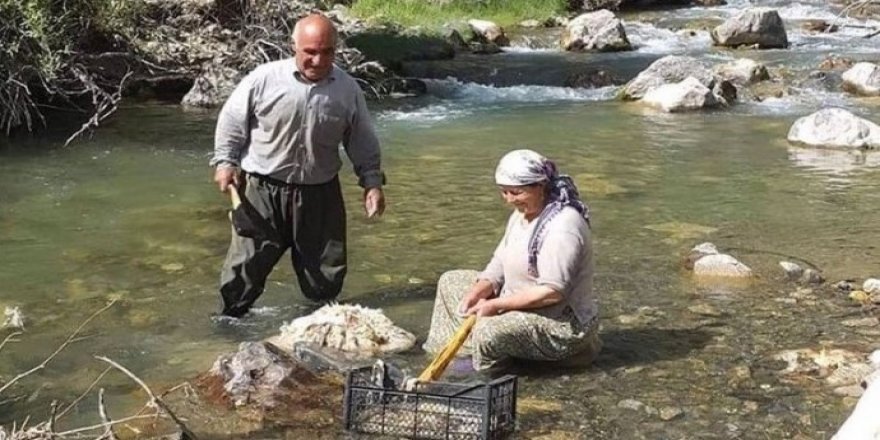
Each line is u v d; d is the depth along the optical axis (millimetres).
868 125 11406
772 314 6020
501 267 5250
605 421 4676
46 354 5465
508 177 5023
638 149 11195
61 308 6164
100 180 9695
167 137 11758
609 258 7113
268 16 14727
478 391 4508
